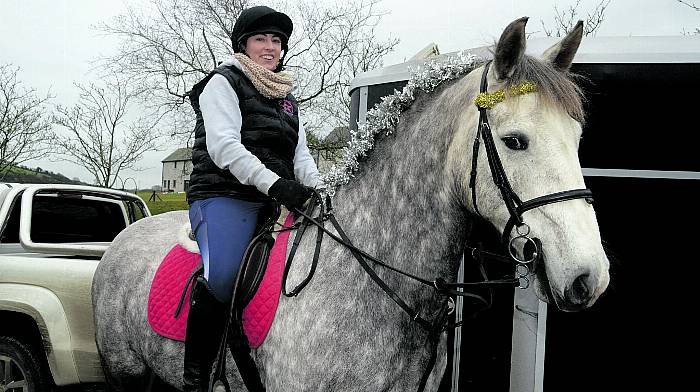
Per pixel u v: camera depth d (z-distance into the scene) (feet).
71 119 49.29
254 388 7.28
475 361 10.00
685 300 9.07
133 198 16.85
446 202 6.45
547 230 5.33
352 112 13.04
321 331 6.47
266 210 7.89
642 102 9.20
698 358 9.02
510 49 5.71
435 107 6.68
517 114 5.59
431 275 6.63
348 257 6.75
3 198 13.71
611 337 9.32
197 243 8.08
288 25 8.36
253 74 7.75
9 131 49.03
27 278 12.11
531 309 9.51
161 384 9.96
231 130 7.34
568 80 5.76
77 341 11.77
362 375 6.39
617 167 9.29
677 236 9.11
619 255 9.30
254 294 7.13
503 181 5.59
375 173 7.00
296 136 8.35
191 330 7.50
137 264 9.39
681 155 9.07
